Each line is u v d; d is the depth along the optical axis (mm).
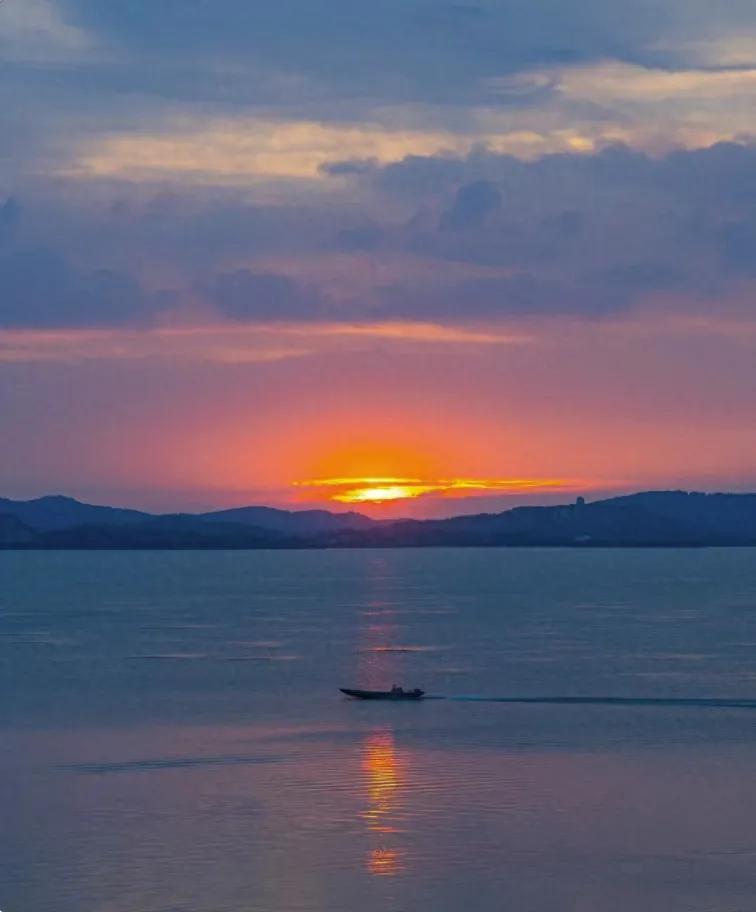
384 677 130000
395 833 66188
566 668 137500
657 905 56812
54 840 65625
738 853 63094
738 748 86500
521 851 63438
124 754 86000
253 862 62281
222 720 100500
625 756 83938
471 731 93938
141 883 59438
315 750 86750
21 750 87875
